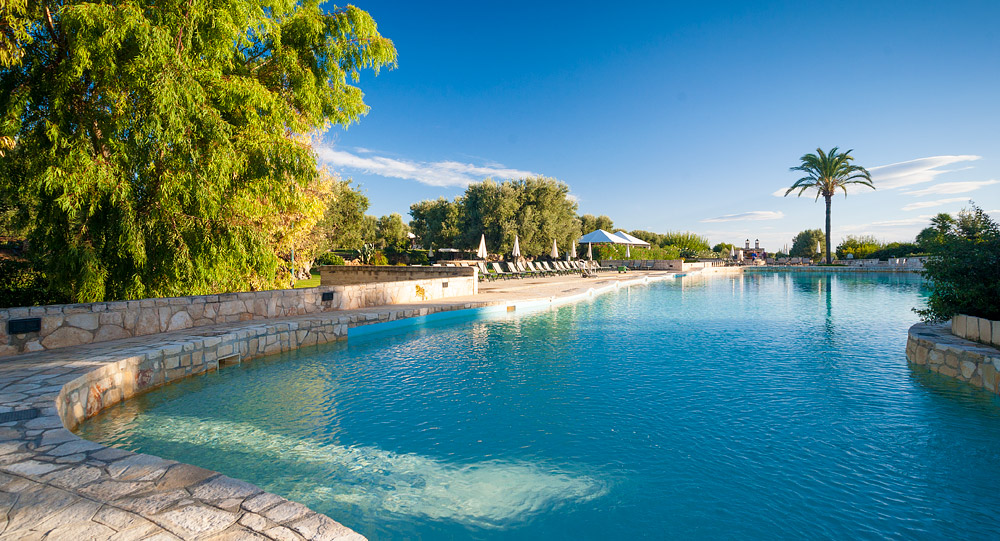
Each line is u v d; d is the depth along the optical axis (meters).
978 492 3.19
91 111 6.48
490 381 5.98
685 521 2.88
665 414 4.73
